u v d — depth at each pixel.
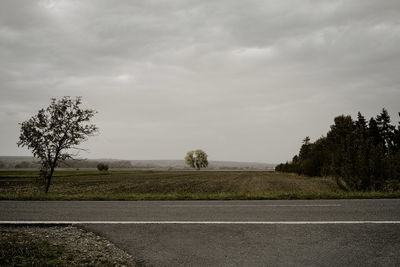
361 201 12.68
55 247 6.64
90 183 50.59
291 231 7.63
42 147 21.08
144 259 5.99
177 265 5.68
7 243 6.71
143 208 11.76
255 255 6.08
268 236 7.27
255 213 10.06
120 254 6.30
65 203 13.78
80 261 5.88
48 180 21.78
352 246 6.46
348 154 19.61
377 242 6.68
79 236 7.61
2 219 9.55
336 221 8.55
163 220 9.17
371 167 18.53
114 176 77.00
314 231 7.59
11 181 51.34
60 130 21.27
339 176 20.89
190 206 12.16
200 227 8.21
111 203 13.66
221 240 7.05
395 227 7.82
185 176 78.94
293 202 12.83
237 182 50.25
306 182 42.41
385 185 18.02
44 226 8.78
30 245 6.66
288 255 6.04
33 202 14.27
